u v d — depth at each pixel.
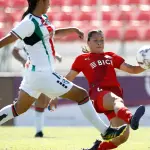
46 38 21.22
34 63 21.22
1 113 22.59
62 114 51.62
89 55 25.11
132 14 69.00
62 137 37.34
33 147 27.73
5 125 51.62
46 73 21.17
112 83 24.39
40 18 21.22
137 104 51.69
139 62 23.80
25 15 21.55
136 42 64.38
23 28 20.66
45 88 21.31
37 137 37.44
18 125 51.66
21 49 39.28
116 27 66.44
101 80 24.38
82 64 24.92
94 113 21.91
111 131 21.75
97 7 70.31
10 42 20.78
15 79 51.62
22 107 22.47
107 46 62.06
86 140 33.88
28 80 21.56
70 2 71.00
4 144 29.86
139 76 51.78
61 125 51.69
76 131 44.72
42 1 21.31
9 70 54.47
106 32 65.12
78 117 51.66
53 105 25.28
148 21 68.50
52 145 29.17
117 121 23.48
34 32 20.92
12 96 51.62
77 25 67.25
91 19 68.50
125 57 59.28
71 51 60.84
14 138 36.12
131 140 33.81
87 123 51.66
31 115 51.53
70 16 68.56
